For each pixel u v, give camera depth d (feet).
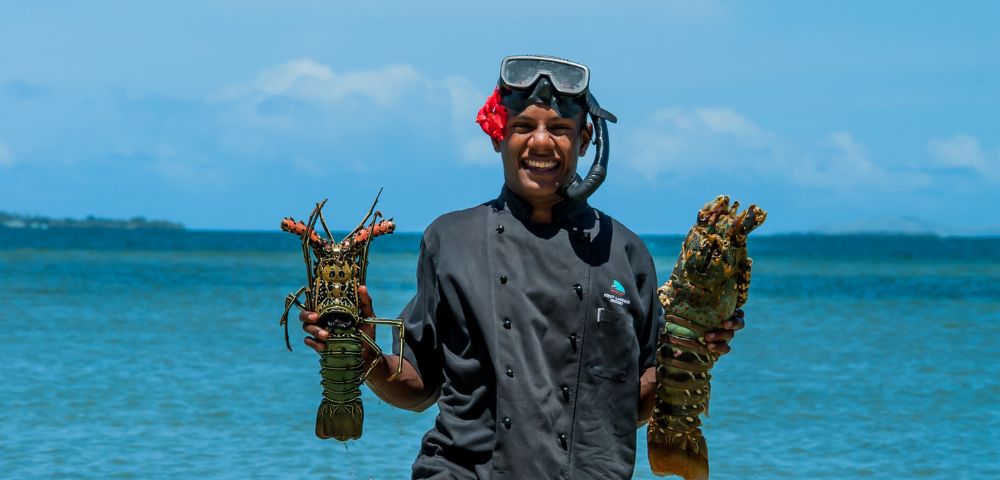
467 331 10.39
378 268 175.22
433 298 10.73
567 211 10.62
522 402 10.07
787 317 78.54
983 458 29.09
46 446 28.73
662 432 10.82
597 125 10.62
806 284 134.10
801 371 46.47
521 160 10.46
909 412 35.99
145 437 29.96
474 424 10.34
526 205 10.59
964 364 49.16
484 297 10.32
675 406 10.69
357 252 10.36
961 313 82.99
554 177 10.44
